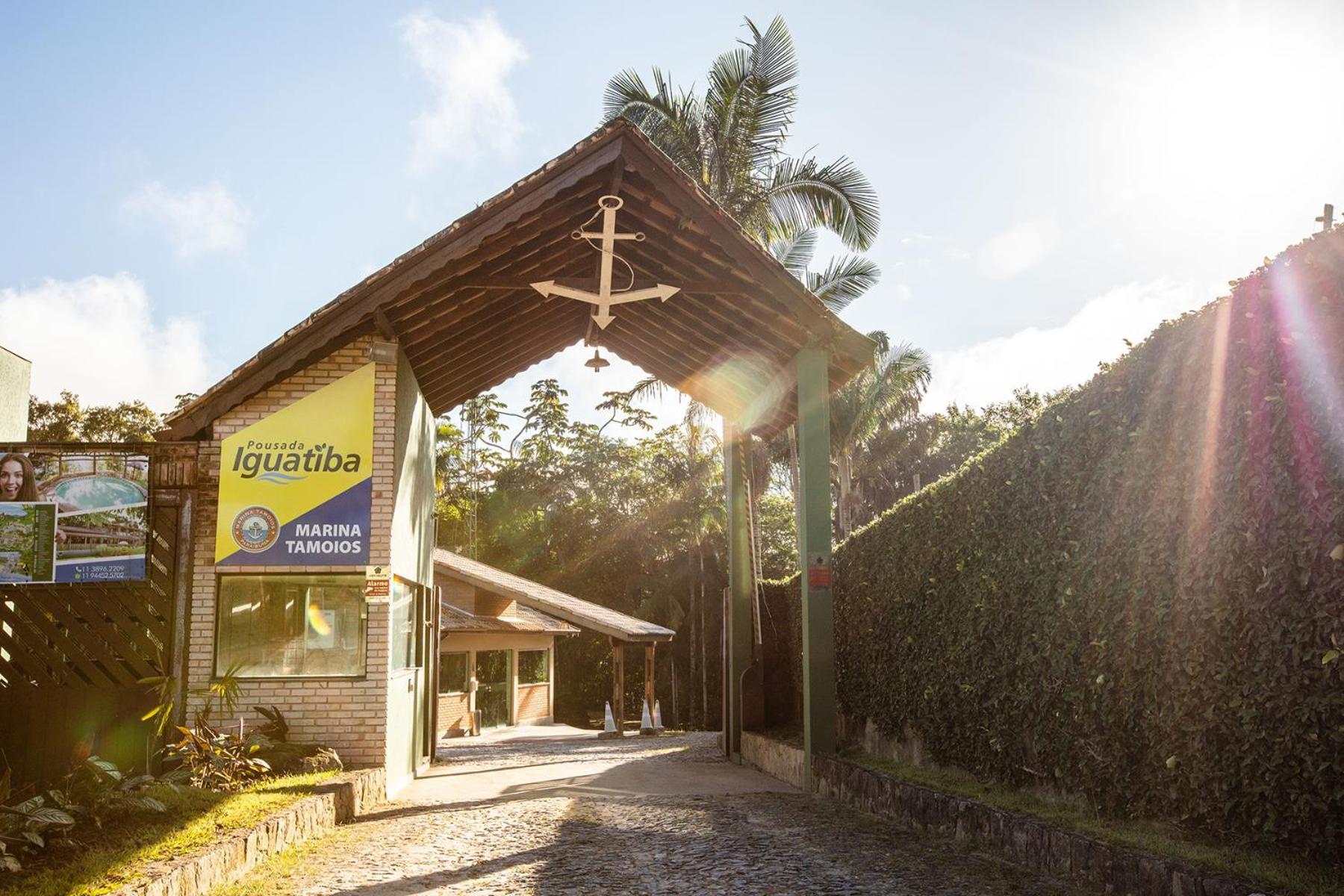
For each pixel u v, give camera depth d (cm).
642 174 1000
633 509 4566
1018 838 648
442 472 4956
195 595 1018
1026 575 766
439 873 655
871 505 4959
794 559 4481
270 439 1041
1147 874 511
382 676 1019
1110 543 650
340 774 936
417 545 1287
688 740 2208
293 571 1030
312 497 1034
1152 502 604
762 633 1600
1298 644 473
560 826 851
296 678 1011
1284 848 492
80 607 1016
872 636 1148
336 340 1038
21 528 1013
